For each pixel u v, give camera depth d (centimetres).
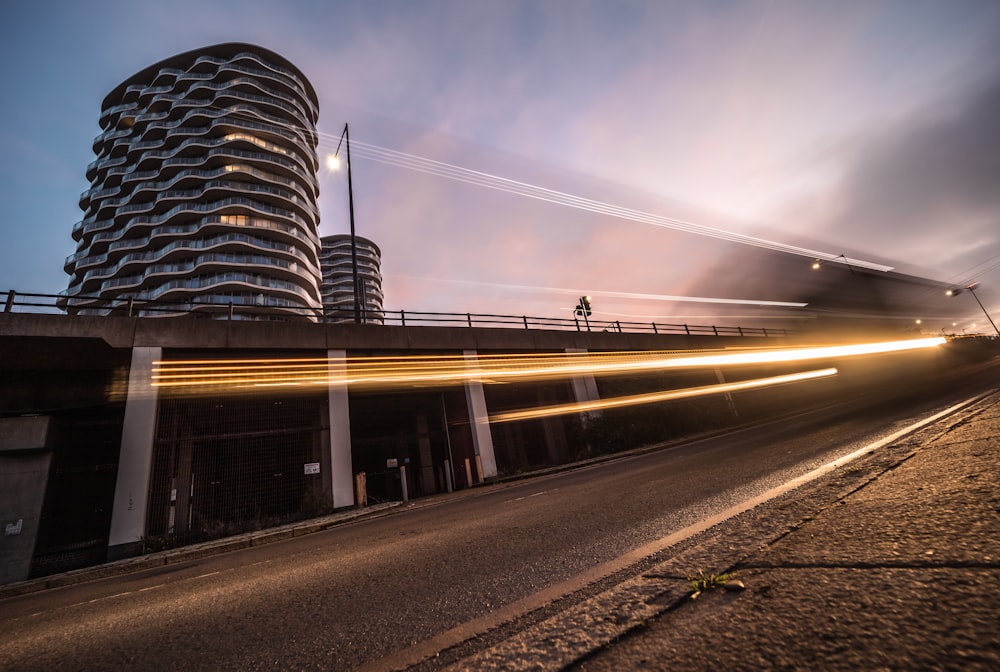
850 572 176
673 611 184
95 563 988
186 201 6106
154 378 1182
